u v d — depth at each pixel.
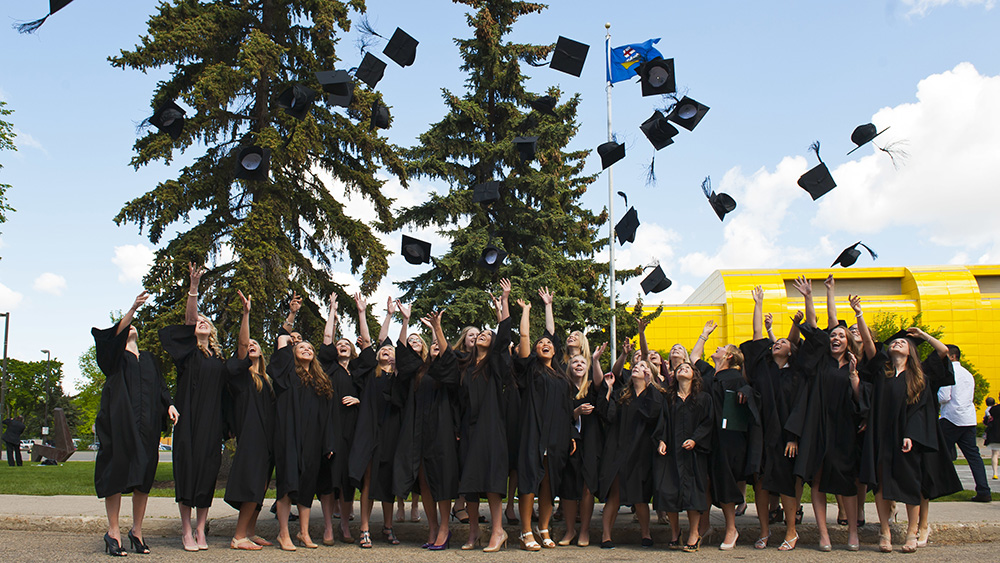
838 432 6.28
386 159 15.38
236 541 6.20
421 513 8.17
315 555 5.90
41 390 73.38
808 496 9.38
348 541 6.74
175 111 8.12
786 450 6.36
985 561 5.73
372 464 6.61
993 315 55.69
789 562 5.70
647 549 6.39
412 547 6.45
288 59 15.16
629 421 6.54
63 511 7.36
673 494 6.22
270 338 14.52
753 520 7.29
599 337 21.56
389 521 6.71
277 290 13.91
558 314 18.03
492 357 6.47
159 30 13.74
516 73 18.16
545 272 17.55
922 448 6.11
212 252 14.41
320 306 16.16
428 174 18.16
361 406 6.70
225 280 14.24
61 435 22.48
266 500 9.26
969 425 8.59
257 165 7.98
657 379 6.94
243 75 13.17
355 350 7.34
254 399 6.32
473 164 18.89
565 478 6.58
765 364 6.77
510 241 19.02
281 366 6.53
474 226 18.30
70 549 5.96
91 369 65.62
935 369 6.33
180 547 6.23
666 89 7.95
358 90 14.75
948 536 6.71
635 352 7.29
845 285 59.88
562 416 6.47
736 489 6.41
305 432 6.36
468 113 18.14
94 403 64.69
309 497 6.34
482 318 17.00
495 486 6.14
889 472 6.11
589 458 6.62
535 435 6.30
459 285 18.09
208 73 12.94
